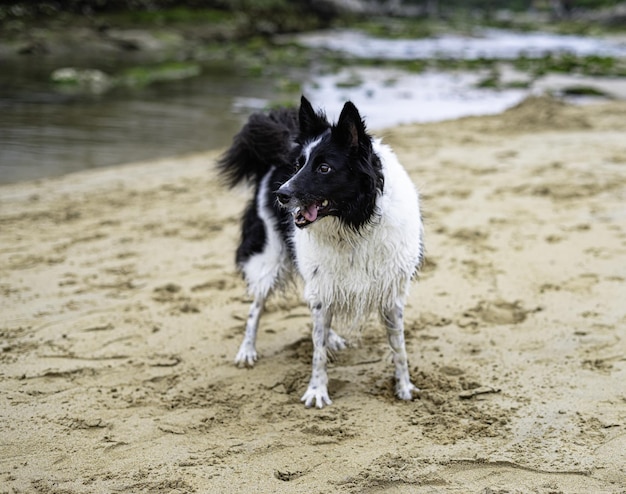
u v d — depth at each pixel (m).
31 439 4.16
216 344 5.48
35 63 22.84
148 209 8.95
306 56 28.31
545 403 4.35
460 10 76.62
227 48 29.39
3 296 6.34
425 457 3.83
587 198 8.44
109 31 28.84
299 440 4.09
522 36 46.47
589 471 3.64
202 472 3.79
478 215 8.07
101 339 5.54
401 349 4.58
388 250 4.35
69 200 9.36
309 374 4.96
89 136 13.08
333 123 4.39
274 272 5.15
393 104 16.75
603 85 19.20
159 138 13.05
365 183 4.14
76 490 3.65
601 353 4.95
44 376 4.96
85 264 7.13
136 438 4.16
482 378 4.72
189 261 7.20
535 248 7.02
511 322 5.59
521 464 3.73
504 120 13.61
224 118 14.87
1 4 27.17
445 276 6.51
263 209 5.16
